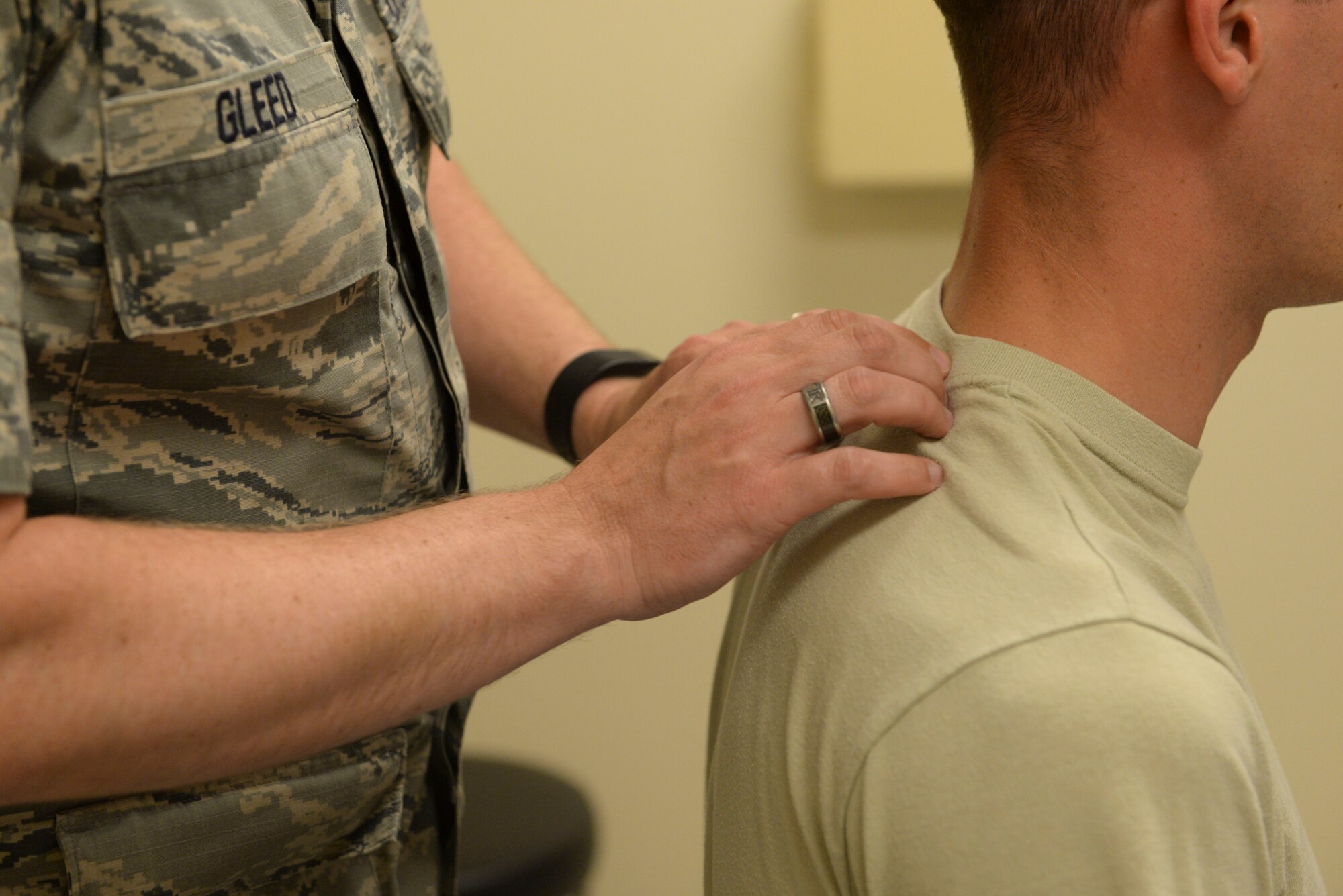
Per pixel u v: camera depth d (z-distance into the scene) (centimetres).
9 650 43
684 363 74
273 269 54
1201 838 43
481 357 93
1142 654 44
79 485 54
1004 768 44
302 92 56
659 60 133
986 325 58
